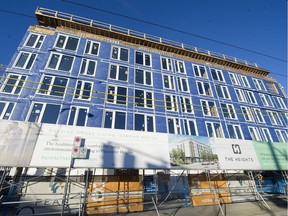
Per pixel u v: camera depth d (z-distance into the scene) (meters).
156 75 21.36
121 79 19.34
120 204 11.05
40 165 8.85
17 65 16.72
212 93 22.75
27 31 19.25
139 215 10.26
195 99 21.33
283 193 15.89
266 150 14.42
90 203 10.45
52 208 11.07
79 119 15.48
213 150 12.71
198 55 25.44
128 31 23.52
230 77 25.83
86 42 20.34
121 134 11.09
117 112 17.14
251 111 23.45
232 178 17.06
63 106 15.59
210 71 25.00
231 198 13.77
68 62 18.23
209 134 19.45
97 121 15.83
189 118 19.58
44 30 19.95
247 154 13.57
